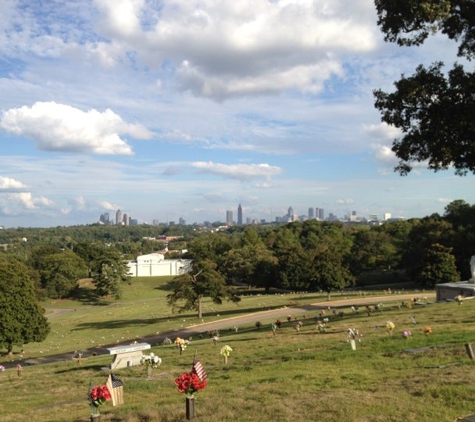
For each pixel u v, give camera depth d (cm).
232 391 1449
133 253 19900
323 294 7744
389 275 10444
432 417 1042
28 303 5334
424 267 6994
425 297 5638
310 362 1906
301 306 6212
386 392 1259
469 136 2475
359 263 9856
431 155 2639
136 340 5028
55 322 7725
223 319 5828
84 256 13950
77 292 11681
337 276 7200
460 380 1292
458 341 1981
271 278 9719
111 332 6034
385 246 10250
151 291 12162
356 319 3553
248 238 14038
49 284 11131
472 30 2436
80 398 1728
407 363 1653
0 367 3300
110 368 2447
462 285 4469
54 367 3017
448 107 2416
